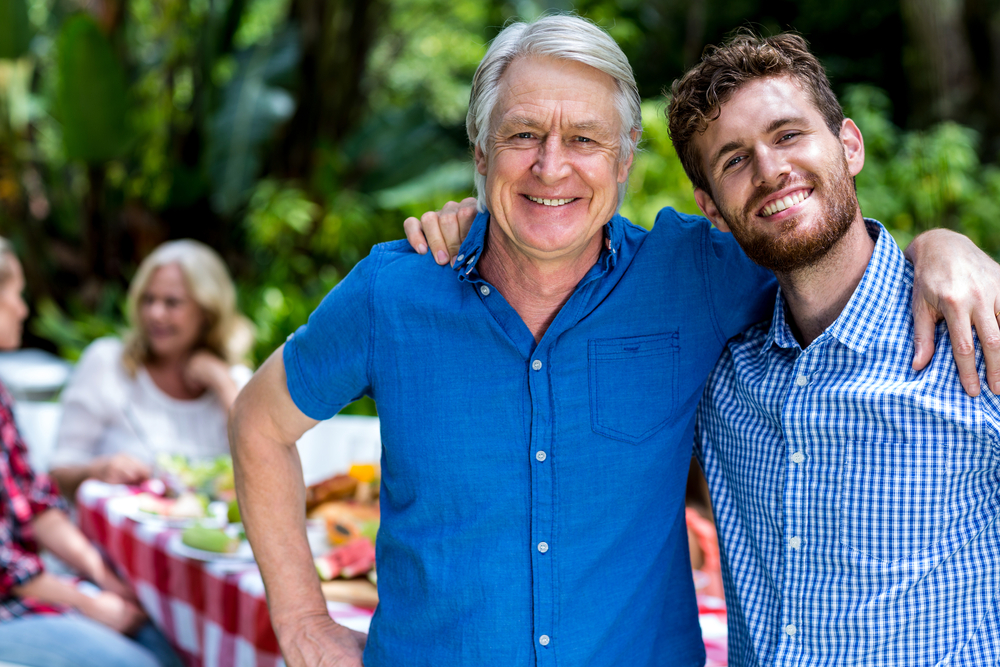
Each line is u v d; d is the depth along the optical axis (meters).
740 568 1.42
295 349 1.40
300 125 7.41
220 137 6.64
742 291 1.42
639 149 1.39
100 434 2.95
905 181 6.38
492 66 1.32
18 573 2.24
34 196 7.35
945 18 7.38
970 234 6.25
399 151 7.34
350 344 1.36
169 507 2.34
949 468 1.23
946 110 7.42
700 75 1.34
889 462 1.25
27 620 2.21
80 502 2.59
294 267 6.79
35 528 2.39
